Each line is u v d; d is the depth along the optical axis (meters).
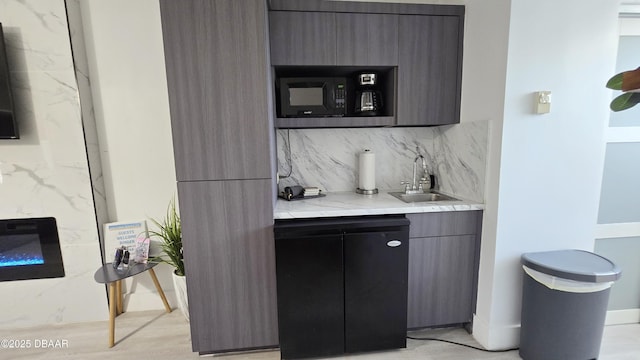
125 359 1.75
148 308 2.27
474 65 1.81
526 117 1.59
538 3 1.52
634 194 1.90
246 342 1.72
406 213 1.75
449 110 1.98
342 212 1.68
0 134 1.87
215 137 1.54
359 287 1.66
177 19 1.45
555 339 1.53
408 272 1.74
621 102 1.33
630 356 1.69
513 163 1.62
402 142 2.35
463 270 1.85
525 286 1.63
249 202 1.61
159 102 2.12
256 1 1.47
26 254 2.05
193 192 1.57
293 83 1.88
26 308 2.08
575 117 1.62
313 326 1.67
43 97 1.93
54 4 1.86
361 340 1.70
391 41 1.86
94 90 2.05
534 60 1.55
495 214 1.67
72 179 2.01
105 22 2.00
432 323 1.87
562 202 1.68
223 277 1.65
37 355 1.79
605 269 1.46
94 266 2.11
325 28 1.80
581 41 1.57
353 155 2.32
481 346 1.80
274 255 1.66
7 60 1.84
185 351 1.80
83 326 2.07
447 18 1.89
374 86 2.03
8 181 1.97
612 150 1.85
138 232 2.17
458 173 2.02
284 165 2.25
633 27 1.76
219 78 1.50
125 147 2.13
